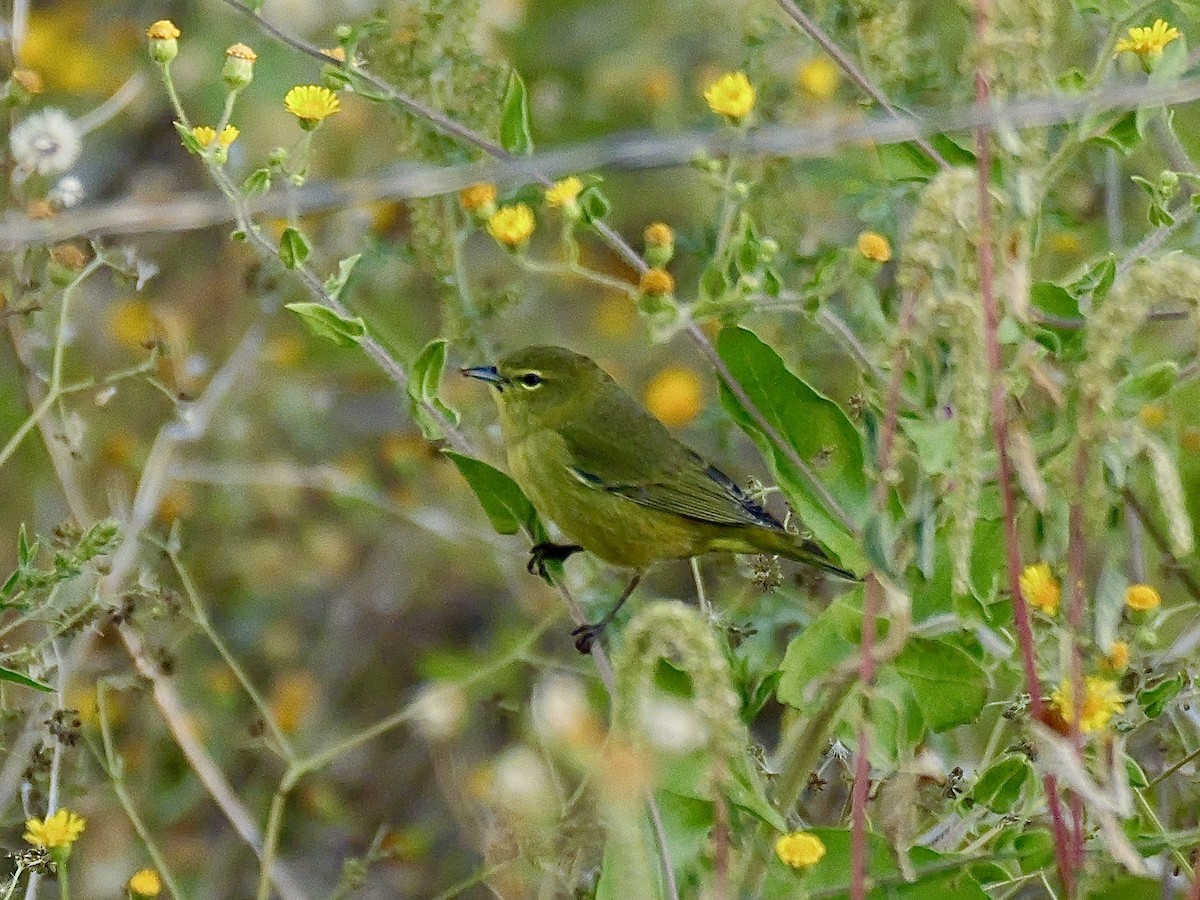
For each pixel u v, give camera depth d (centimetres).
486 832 1019
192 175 1405
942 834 865
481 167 822
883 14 988
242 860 1194
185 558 1263
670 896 688
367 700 1334
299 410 1367
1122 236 1174
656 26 1421
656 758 703
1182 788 935
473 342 1061
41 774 971
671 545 1030
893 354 689
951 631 790
